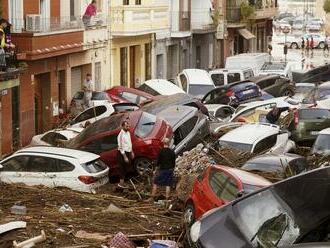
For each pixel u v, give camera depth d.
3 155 35.41
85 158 24.55
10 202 21.42
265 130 30.92
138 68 57.56
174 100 37.03
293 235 8.95
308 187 9.80
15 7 38.12
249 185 17.48
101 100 42.78
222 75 54.59
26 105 38.84
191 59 69.75
